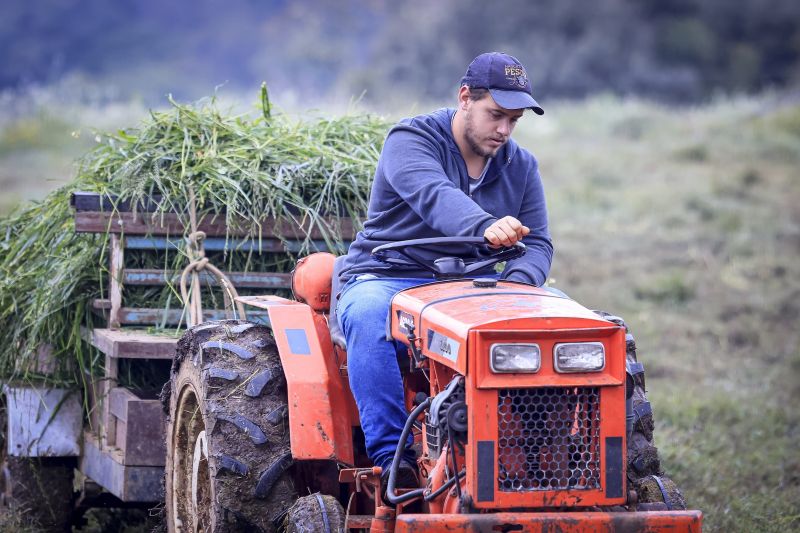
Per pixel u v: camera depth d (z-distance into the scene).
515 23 88.44
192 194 10.01
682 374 17.05
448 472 6.82
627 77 83.50
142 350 9.30
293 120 12.04
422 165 8.21
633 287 22.69
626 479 7.14
